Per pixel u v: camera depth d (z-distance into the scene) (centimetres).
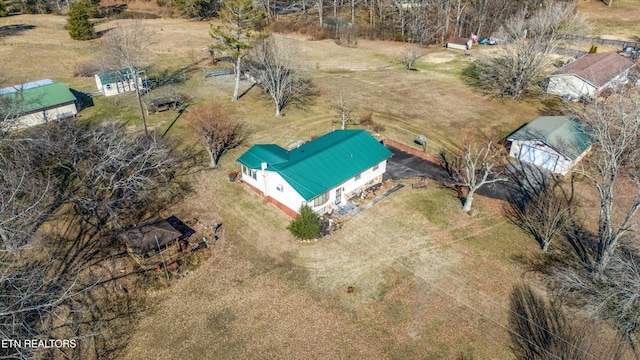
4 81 5897
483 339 2534
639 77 4859
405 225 3412
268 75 5431
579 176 4050
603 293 2592
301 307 2734
